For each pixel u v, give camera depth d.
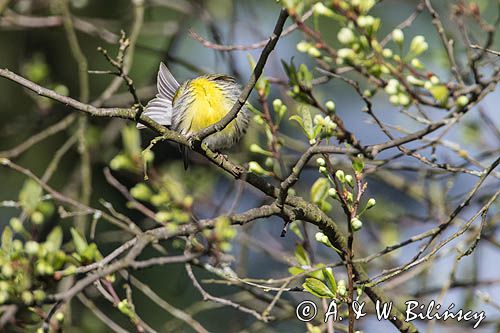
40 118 14.16
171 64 14.77
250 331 11.10
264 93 8.45
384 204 12.70
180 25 14.18
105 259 6.84
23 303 6.00
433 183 11.95
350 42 6.39
